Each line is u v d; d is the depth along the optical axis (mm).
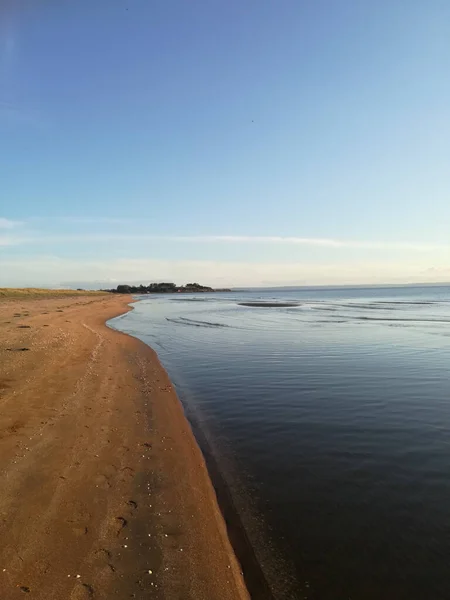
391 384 12781
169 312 52094
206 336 25438
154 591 3777
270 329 29469
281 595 3996
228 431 8641
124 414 9086
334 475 6625
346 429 8781
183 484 6043
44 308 43938
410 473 6707
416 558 4570
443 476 6609
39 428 7789
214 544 4609
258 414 9812
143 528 4820
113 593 3697
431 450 7668
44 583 3746
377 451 7613
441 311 49844
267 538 4914
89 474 6086
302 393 11734
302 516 5410
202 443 7930
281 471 6758
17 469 6070
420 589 4105
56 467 6219
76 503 5234
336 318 39656
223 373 14445
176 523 4980
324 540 4891
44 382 11203
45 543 4352
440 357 17547
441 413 9883
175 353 18828
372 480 6457
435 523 5258
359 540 4891
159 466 6605
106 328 27969
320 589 4090
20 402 9250
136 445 7402
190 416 9633
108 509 5160
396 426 8977
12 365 13008
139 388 11562
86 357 15430
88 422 8336
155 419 8977
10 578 3781
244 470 6785
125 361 15461
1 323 25172
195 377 13844
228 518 5324
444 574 4320
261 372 14586
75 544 4379
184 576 4031
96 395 10344
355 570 4379
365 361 16641
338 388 12297
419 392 11820
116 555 4258
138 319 39969
